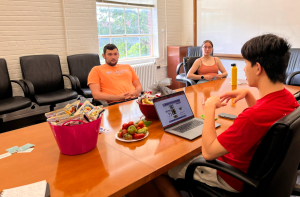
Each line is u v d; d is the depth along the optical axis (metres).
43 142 1.32
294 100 1.00
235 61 4.72
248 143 0.93
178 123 1.49
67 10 3.82
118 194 0.89
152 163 1.07
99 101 2.26
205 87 2.53
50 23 3.72
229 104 1.88
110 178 0.96
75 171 1.02
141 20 4.97
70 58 3.68
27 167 1.07
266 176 0.90
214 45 5.00
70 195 0.87
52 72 3.50
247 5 4.34
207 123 1.08
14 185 0.94
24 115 3.68
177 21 5.41
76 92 3.39
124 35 4.76
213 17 4.88
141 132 1.32
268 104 0.94
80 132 1.11
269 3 4.07
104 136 1.37
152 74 5.02
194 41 5.31
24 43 3.54
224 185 1.14
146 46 5.17
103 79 2.58
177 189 1.31
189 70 3.52
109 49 2.55
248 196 0.98
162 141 1.29
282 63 0.92
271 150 0.86
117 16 4.59
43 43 3.70
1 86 3.06
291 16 3.87
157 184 1.32
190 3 5.23
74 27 3.94
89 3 4.04
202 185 1.15
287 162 0.91
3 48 3.38
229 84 2.66
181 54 5.10
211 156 1.01
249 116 0.92
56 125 1.09
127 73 2.68
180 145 1.23
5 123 3.46
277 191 0.97
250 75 0.99
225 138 0.96
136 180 0.95
